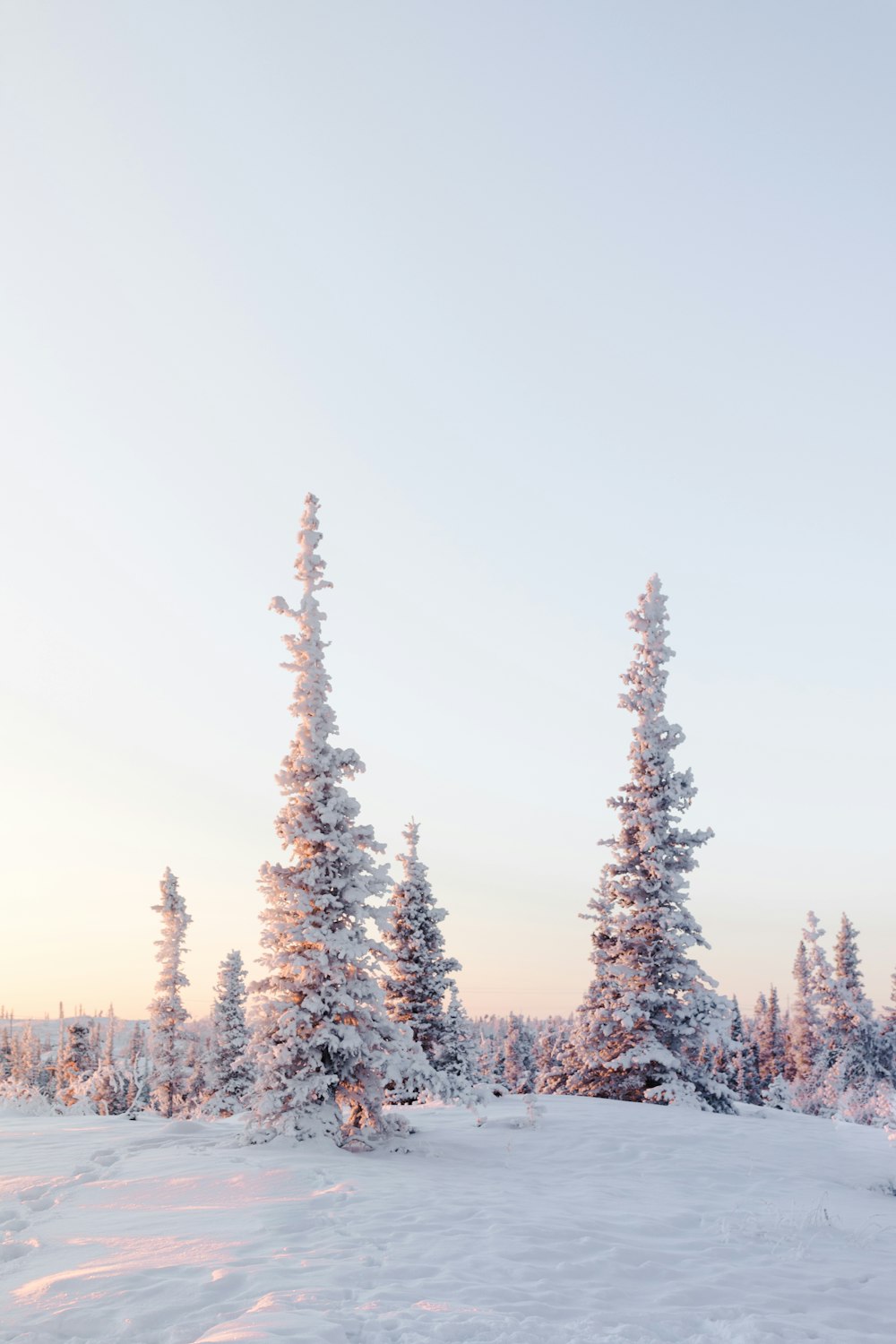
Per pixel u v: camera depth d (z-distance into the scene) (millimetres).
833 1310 7617
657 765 29641
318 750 19078
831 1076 47562
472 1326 6215
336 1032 17219
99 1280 7289
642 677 30484
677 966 27391
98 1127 20125
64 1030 74812
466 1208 10594
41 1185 12625
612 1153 16500
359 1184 12164
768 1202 12469
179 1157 15086
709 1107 25391
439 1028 33281
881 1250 10156
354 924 18219
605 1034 27266
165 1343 5914
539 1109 21547
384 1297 6902
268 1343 5434
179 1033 47594
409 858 35438
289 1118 16484
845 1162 16938
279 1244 8625
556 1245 9062
